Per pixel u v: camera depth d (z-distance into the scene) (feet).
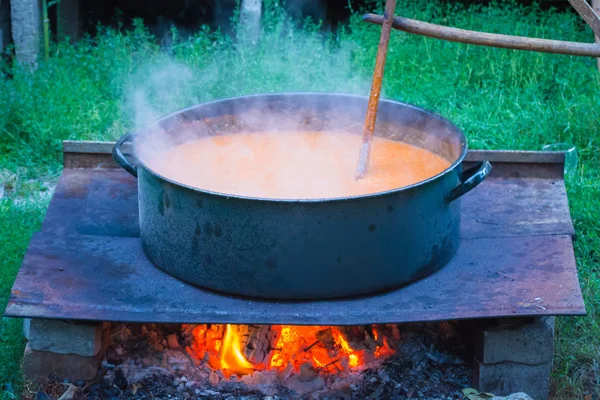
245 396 9.28
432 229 9.14
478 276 9.34
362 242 8.83
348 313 8.86
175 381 9.41
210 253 8.94
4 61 16.03
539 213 10.43
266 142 10.76
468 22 17.13
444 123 10.15
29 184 13.35
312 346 9.71
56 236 9.96
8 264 11.20
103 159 11.20
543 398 9.32
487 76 15.89
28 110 14.47
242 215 8.71
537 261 9.52
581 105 14.46
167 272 9.36
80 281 9.27
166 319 8.83
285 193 9.50
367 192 9.52
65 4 17.74
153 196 9.19
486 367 9.25
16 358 9.82
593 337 10.20
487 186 10.94
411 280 9.20
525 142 13.73
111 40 16.49
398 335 9.82
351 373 9.47
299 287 8.89
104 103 14.73
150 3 19.40
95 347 9.25
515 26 16.99
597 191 12.46
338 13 19.45
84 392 9.30
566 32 16.65
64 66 15.80
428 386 9.43
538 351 9.18
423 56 16.39
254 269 8.86
